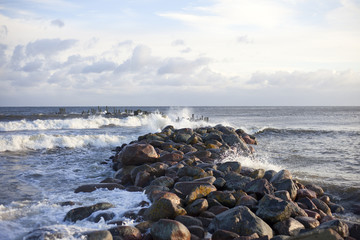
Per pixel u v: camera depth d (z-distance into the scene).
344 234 5.82
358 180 10.66
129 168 11.59
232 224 5.88
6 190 9.25
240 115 76.00
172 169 10.09
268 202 6.57
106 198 8.19
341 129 30.42
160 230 5.37
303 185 9.35
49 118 39.72
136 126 35.66
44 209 7.34
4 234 5.80
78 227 5.82
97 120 34.81
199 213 6.89
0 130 27.66
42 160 14.52
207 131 20.41
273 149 18.33
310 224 6.31
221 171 10.07
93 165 13.38
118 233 5.47
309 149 18.22
